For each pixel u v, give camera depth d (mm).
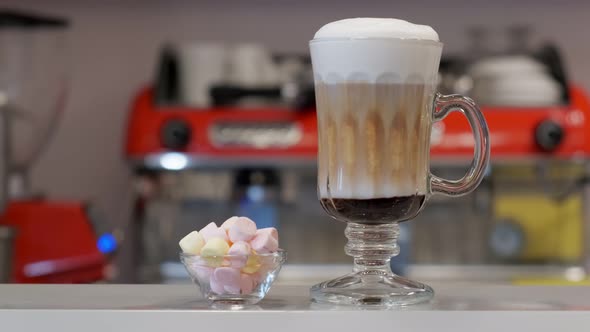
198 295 895
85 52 2725
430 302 847
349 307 812
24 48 2225
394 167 833
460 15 2732
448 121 2211
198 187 2225
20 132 2229
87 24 2729
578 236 2258
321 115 857
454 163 2201
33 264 1994
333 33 830
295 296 891
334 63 832
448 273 2221
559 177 2236
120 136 2732
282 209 2227
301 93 2213
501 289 950
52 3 2717
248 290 824
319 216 2225
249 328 780
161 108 2225
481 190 2223
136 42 2734
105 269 2123
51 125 2299
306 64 2314
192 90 2258
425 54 833
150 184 2223
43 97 2256
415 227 2215
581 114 2232
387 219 849
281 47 2740
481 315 786
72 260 2035
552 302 853
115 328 788
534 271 2246
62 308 804
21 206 2031
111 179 2730
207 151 2205
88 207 2141
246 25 2740
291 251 2221
